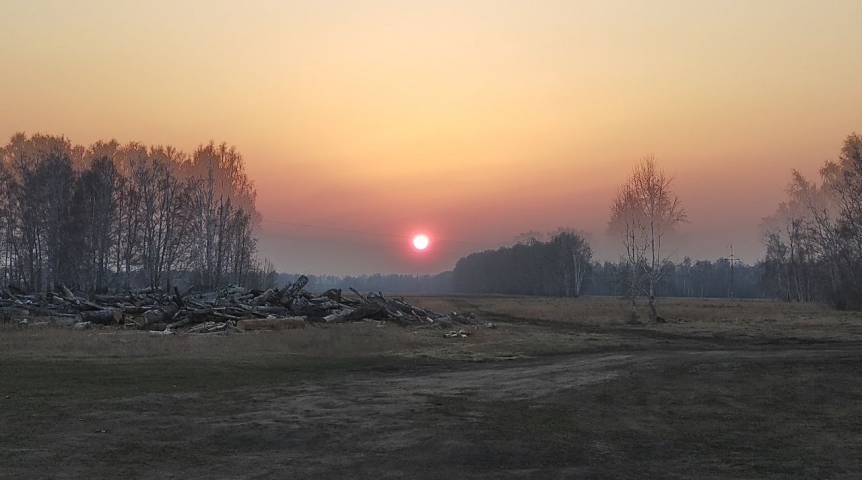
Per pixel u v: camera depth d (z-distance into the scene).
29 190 52.34
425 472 7.36
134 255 58.94
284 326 27.47
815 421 10.86
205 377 14.81
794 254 81.19
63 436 8.72
